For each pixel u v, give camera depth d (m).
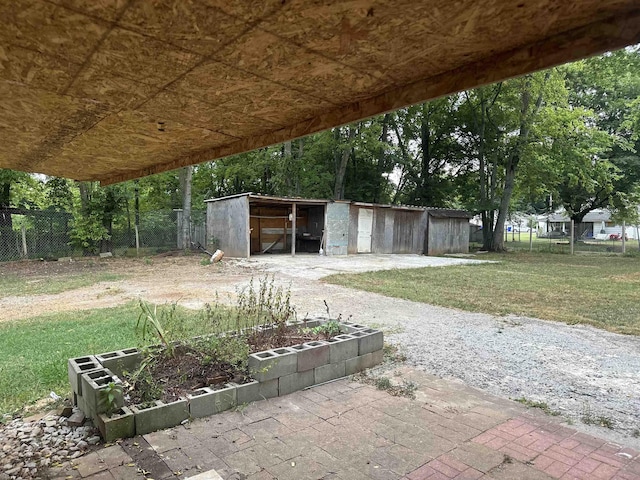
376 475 2.23
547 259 17.19
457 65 1.63
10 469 2.27
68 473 2.24
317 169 22.11
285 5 1.20
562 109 18.69
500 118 20.92
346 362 3.72
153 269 12.36
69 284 9.41
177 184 23.31
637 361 4.16
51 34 1.40
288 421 2.85
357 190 23.33
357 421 2.85
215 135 2.65
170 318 4.00
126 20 1.30
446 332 5.25
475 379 3.66
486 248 22.47
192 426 2.76
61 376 3.60
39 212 14.64
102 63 1.62
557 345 4.70
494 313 6.40
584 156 19.41
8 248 14.07
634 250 21.20
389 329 5.39
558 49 1.39
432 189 23.77
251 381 3.18
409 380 3.62
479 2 1.18
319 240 18.05
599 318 6.05
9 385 3.43
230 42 1.44
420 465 2.32
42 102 2.06
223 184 25.25
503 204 21.30
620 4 1.19
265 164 20.83
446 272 11.99
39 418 2.88
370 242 17.98
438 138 24.06
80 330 5.15
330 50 1.50
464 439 2.61
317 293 8.30
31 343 4.61
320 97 1.98
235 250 15.59
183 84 1.82
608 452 2.47
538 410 3.04
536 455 2.43
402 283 9.66
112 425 2.54
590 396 3.31
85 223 15.07
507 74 1.53
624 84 18.67
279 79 1.77
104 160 3.44
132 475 2.22
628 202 23.23
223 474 2.23
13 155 3.27
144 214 16.98
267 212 18.48
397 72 1.70
